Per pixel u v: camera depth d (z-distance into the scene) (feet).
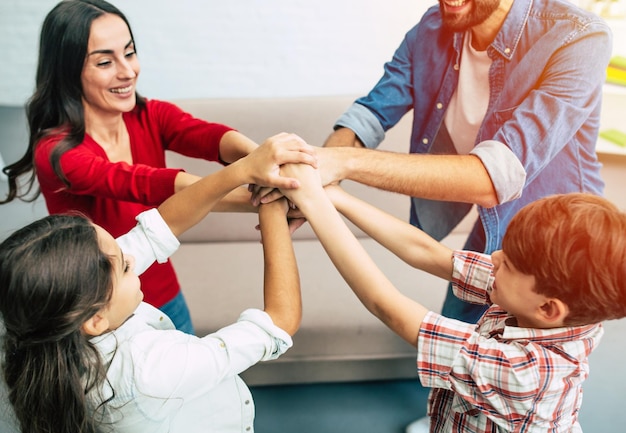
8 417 2.74
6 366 2.29
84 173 3.15
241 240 5.63
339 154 3.35
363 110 4.54
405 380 5.16
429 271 2.97
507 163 3.55
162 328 3.00
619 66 4.34
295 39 5.06
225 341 2.35
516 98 3.92
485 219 4.22
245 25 5.01
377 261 5.23
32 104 3.38
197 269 5.22
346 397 5.00
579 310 2.11
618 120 4.59
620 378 4.72
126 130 3.71
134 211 3.71
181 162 5.29
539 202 2.17
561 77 3.67
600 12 4.16
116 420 2.27
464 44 4.00
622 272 1.98
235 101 5.19
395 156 3.46
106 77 3.26
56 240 2.09
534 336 2.28
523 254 2.11
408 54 4.33
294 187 2.74
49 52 3.20
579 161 4.00
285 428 4.70
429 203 4.75
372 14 4.91
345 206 3.03
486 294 2.81
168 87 5.27
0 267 2.07
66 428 2.23
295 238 5.57
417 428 4.54
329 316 4.70
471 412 2.48
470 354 2.23
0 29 4.91
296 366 4.83
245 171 2.80
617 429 4.36
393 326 2.41
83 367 2.19
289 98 5.16
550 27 3.64
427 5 4.83
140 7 4.98
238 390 2.84
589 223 2.00
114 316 2.32
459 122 4.28
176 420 2.52
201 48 5.14
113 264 2.24
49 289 2.04
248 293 4.94
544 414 2.28
